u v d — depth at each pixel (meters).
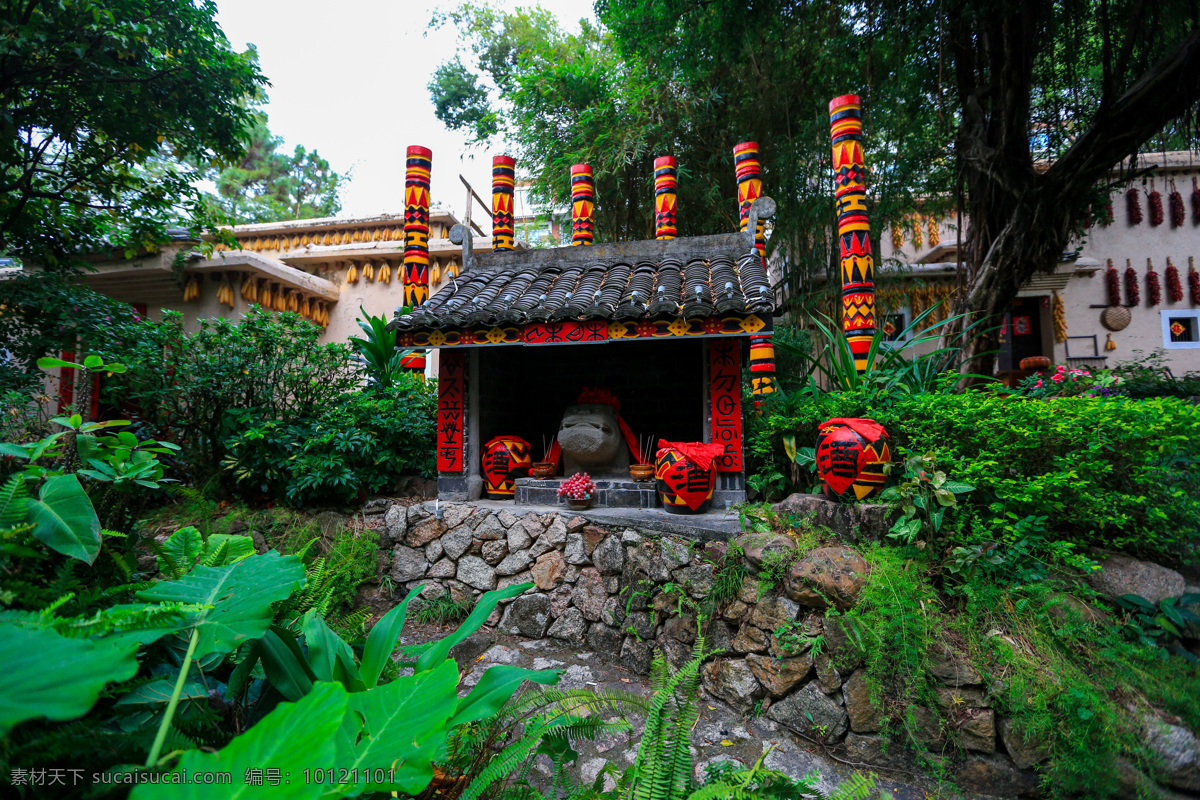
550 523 3.95
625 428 4.57
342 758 1.24
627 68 8.77
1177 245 10.07
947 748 2.50
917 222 10.17
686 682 1.81
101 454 2.12
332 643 1.88
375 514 4.42
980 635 2.63
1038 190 6.40
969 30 6.42
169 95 6.05
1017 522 2.86
